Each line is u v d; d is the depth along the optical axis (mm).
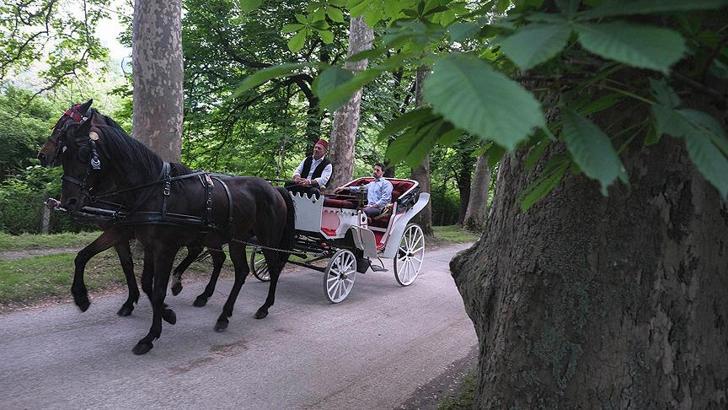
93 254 5082
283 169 18062
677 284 2107
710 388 2107
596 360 2260
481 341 3100
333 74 1229
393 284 8727
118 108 21484
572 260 2332
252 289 7371
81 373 4043
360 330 5887
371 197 8328
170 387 3957
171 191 4852
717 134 1160
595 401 2260
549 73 1441
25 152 21641
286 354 4910
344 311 6645
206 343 5008
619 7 1004
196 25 16141
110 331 5043
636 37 864
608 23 949
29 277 6297
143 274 5082
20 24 13320
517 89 774
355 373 4594
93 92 18797
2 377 3844
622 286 2201
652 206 2131
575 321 2320
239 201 5562
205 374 4266
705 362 2105
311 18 3102
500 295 2789
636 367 2176
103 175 4660
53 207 4535
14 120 20031
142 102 7918
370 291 8023
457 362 5121
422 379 4598
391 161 1594
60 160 4680
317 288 7809
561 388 2355
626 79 1455
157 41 7797
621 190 2203
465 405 3865
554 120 1607
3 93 19828
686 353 2107
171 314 5234
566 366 2342
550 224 2434
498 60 1436
